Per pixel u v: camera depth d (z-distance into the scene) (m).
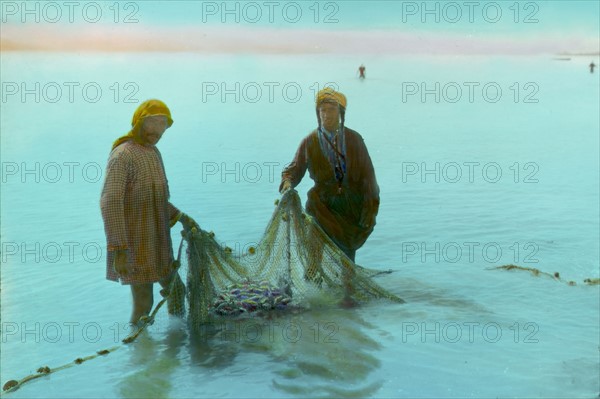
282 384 5.59
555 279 8.05
